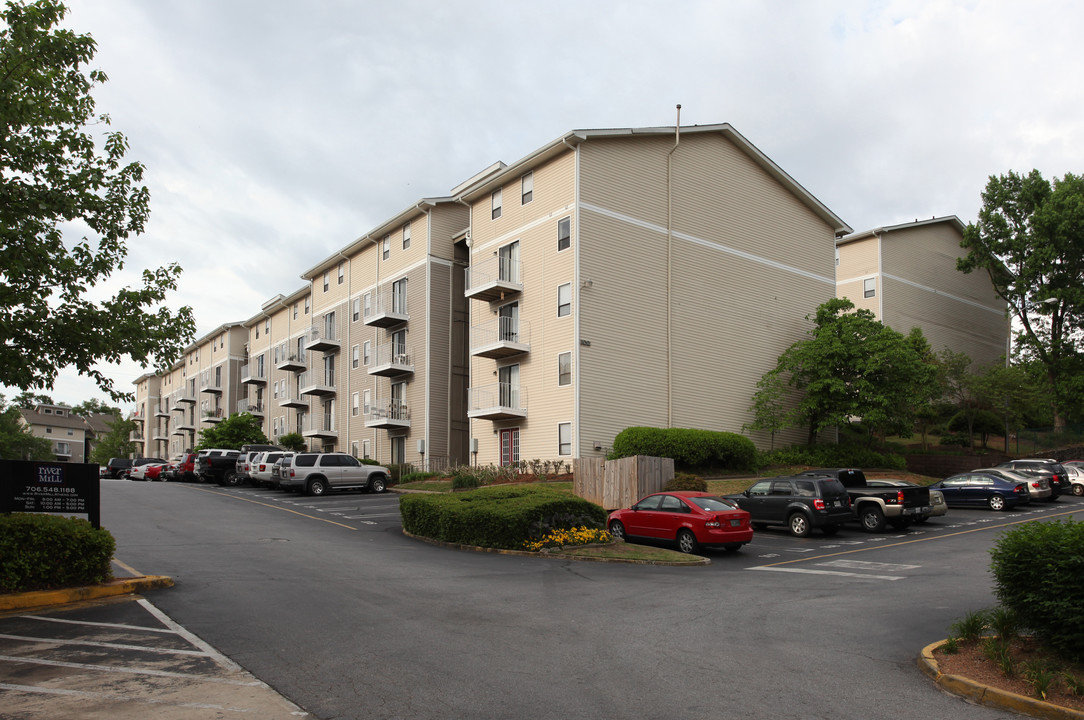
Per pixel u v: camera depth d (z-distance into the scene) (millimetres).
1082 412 46438
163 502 26141
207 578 12062
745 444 32000
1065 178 46031
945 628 9352
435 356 39562
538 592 11711
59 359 10859
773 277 37750
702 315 34312
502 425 33469
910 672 7520
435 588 11805
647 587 12375
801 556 17031
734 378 35250
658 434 29297
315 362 51812
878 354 33812
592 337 30344
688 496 17969
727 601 11156
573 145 31016
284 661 7543
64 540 10469
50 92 10812
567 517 17531
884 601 11180
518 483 29562
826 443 37281
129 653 7754
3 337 9922
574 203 30828
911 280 48719
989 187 47656
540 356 31828
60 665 7316
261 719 5949
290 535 18234
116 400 11422
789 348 36531
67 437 97250
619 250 31656
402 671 7258
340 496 30844
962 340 51844
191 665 7371
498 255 34312
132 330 10953
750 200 37219
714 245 35250
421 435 39062
